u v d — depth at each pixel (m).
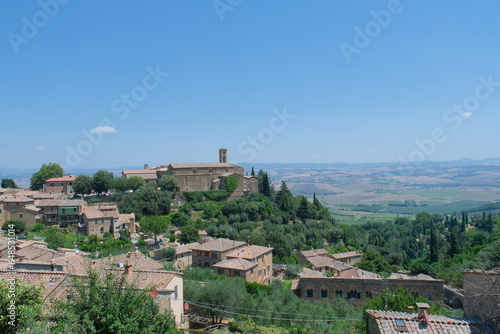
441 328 22.17
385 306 42.50
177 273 42.22
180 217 130.88
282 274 98.00
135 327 23.38
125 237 108.81
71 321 22.27
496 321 22.22
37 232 101.50
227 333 46.44
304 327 49.81
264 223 141.38
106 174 146.50
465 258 105.06
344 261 115.69
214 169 167.62
